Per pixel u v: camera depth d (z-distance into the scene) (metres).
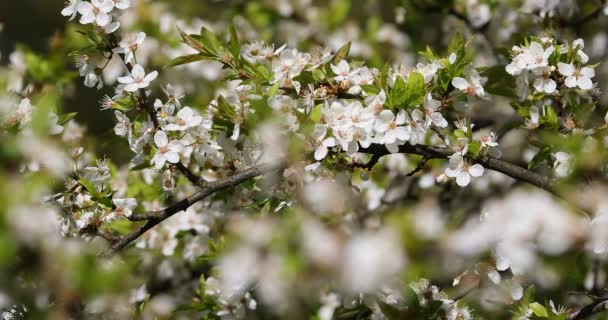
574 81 1.33
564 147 1.34
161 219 1.34
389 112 1.31
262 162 1.37
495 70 1.39
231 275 1.14
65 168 1.29
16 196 1.16
